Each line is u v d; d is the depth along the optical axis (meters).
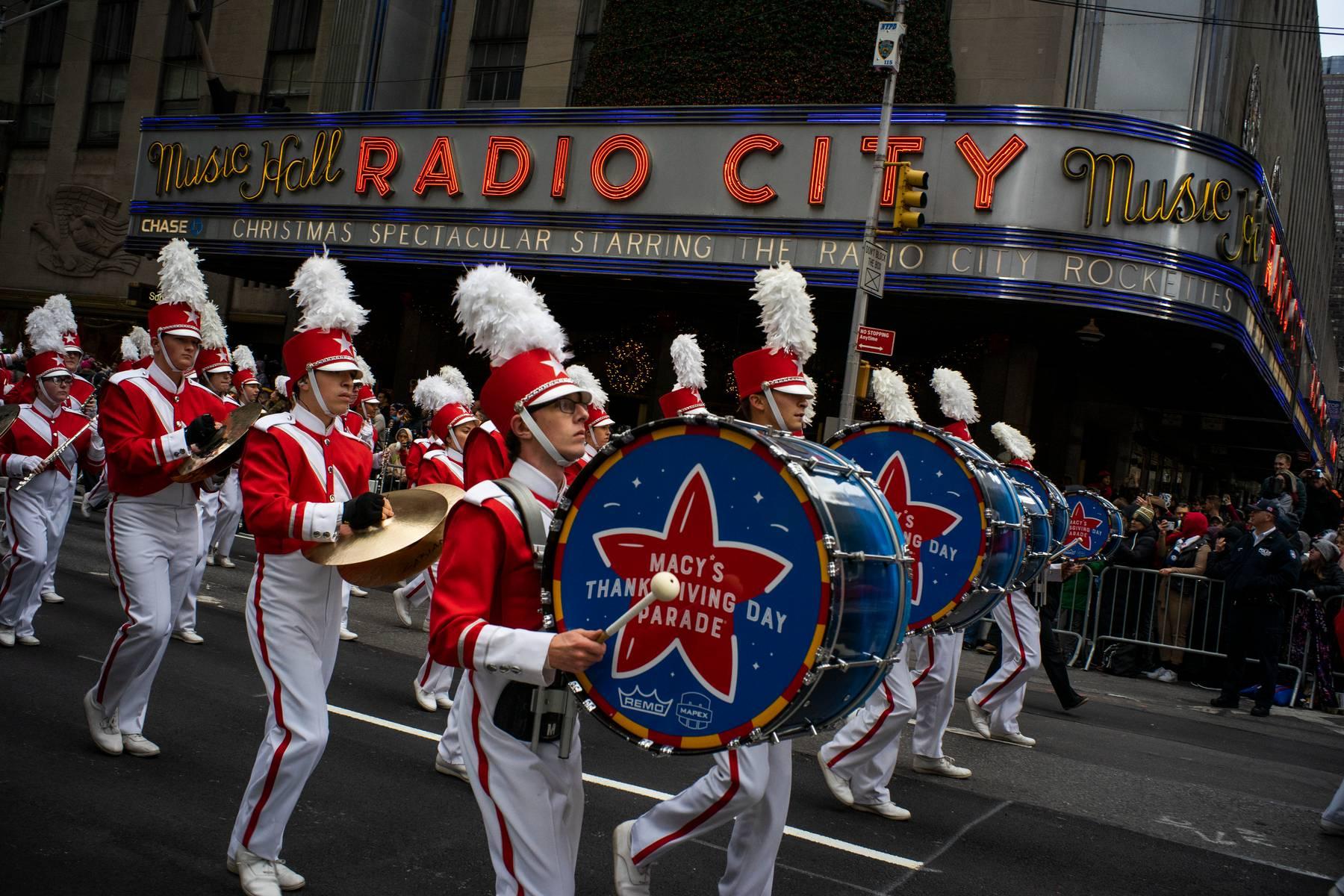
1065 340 19.50
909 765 7.24
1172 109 18.62
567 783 3.23
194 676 7.52
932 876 5.16
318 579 4.36
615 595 3.14
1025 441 8.62
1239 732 9.70
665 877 4.85
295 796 4.24
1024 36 19.50
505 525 3.12
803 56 20.00
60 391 8.87
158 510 5.61
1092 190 16.11
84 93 32.97
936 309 18.08
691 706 3.04
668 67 20.97
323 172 21.59
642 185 18.78
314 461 4.48
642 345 22.75
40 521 7.81
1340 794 6.38
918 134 16.94
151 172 23.66
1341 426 62.59
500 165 20.12
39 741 5.79
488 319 3.28
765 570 3.00
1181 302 16.27
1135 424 26.80
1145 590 12.62
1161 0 18.78
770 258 17.86
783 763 4.16
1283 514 12.27
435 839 5.01
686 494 3.10
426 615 11.50
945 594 5.61
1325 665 11.59
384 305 26.45
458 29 26.36
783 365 4.90
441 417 8.70
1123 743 8.57
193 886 4.27
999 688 8.06
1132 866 5.59
